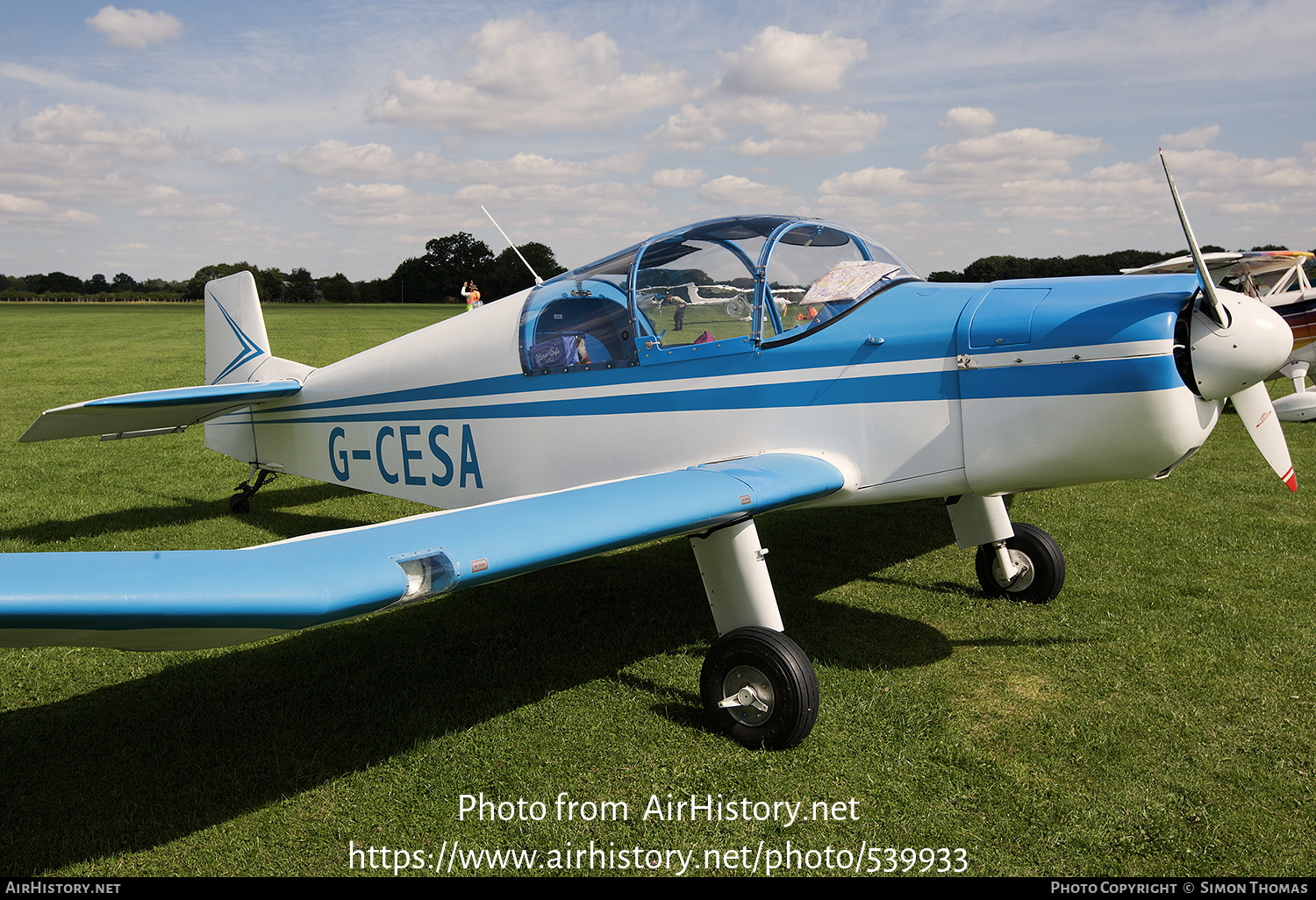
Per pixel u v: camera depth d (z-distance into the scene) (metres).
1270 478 6.95
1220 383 2.87
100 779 2.72
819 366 3.44
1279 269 10.61
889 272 3.68
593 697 3.26
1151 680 3.34
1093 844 2.33
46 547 5.30
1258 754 2.78
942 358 3.21
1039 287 3.24
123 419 5.12
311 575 1.98
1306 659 3.50
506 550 2.37
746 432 3.59
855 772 2.71
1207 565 4.75
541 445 4.13
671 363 3.70
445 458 4.59
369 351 5.00
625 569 4.88
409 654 3.69
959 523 4.20
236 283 5.87
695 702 3.21
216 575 1.91
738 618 3.04
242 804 2.60
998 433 3.12
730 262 3.59
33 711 3.18
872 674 3.42
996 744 2.86
